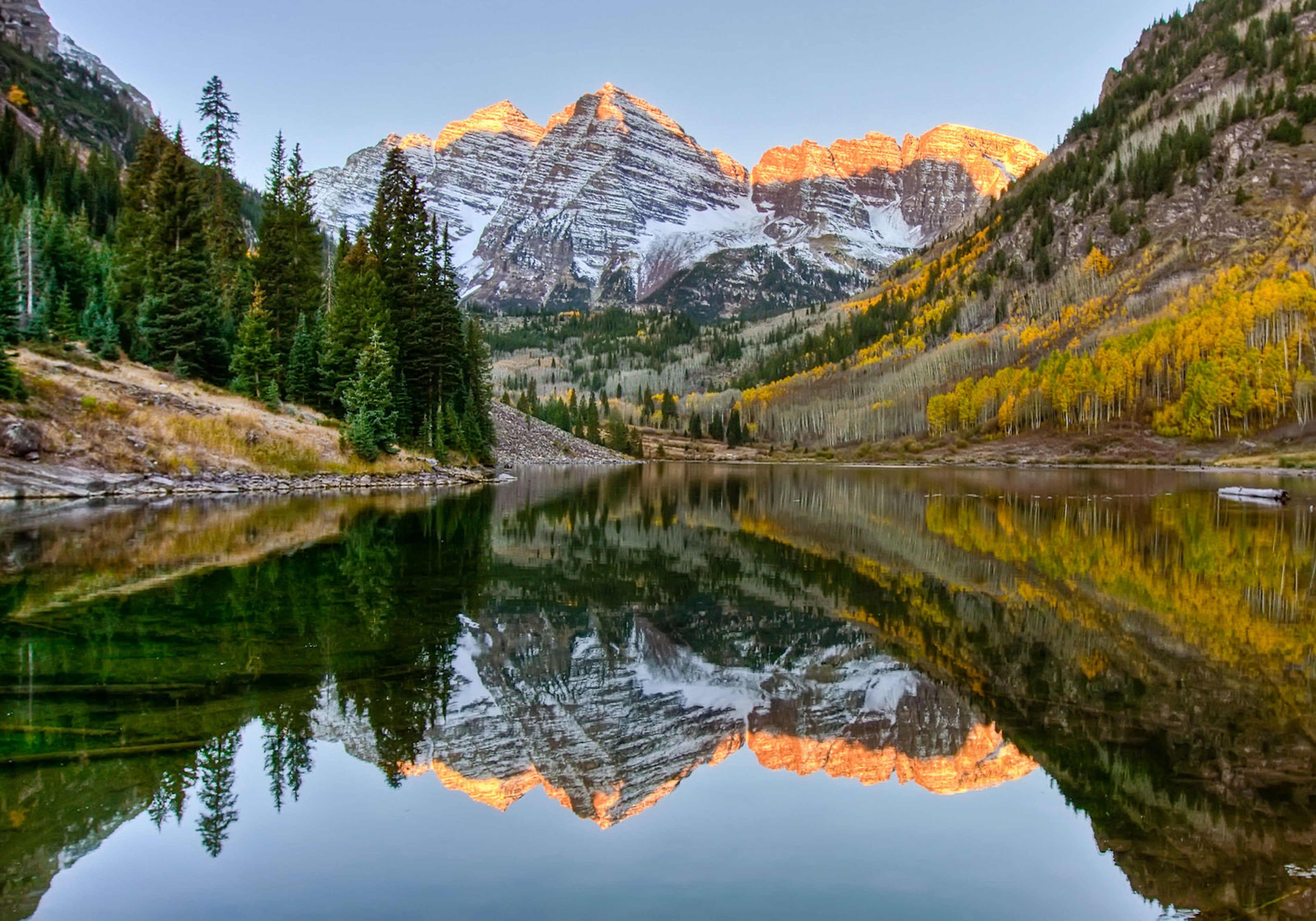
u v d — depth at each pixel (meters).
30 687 13.23
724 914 7.72
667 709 14.37
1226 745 12.47
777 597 25.00
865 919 7.67
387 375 65.94
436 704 13.65
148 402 50.97
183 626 17.55
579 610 22.31
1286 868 8.73
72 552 26.80
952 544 37.59
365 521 39.53
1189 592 25.50
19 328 51.91
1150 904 8.02
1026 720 13.74
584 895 8.05
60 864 8.41
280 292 68.75
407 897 7.94
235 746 11.52
